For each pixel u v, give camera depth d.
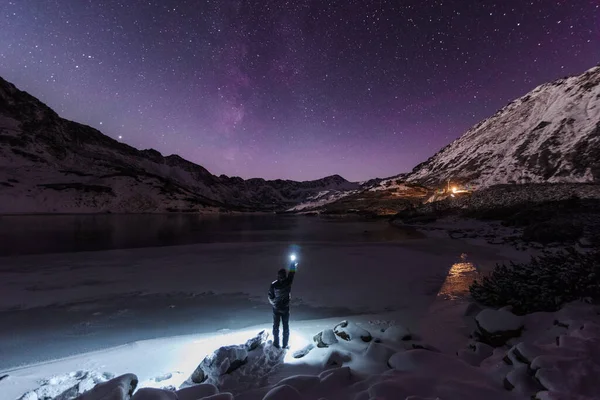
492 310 5.60
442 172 131.75
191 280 11.45
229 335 6.35
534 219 25.25
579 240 15.12
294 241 24.44
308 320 7.26
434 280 11.12
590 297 6.47
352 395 3.74
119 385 3.38
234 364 4.52
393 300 8.82
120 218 61.47
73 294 9.70
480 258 15.09
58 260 15.58
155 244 22.45
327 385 3.91
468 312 7.18
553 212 26.45
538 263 8.98
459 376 3.99
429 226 34.59
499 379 3.87
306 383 3.88
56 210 85.69
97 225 41.06
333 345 5.41
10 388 4.32
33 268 13.70
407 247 19.91
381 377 4.03
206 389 3.87
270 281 11.31
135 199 110.06
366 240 24.73
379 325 6.73
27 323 7.24
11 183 92.06
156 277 11.94
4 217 57.84
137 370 4.90
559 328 5.02
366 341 5.60
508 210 32.69
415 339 5.83
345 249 19.48
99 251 18.75
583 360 3.54
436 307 8.05
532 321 5.59
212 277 11.95
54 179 106.75
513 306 6.99
